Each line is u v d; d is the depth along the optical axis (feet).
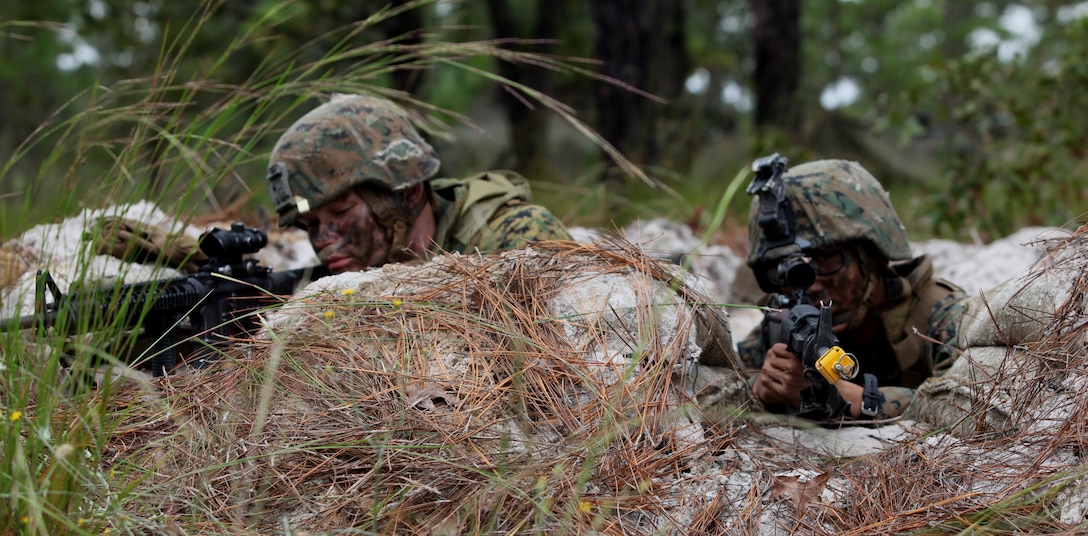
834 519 7.55
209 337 9.34
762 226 9.49
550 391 8.11
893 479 7.90
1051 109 22.57
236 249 9.68
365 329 8.51
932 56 23.62
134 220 10.57
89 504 6.91
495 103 47.37
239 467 7.41
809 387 8.79
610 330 8.61
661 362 8.27
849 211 10.53
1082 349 7.93
